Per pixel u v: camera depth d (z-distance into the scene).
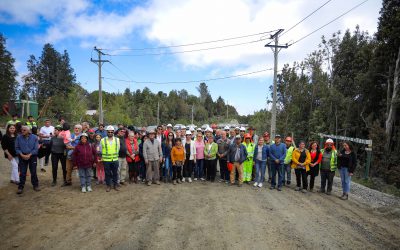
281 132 30.34
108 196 8.41
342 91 27.47
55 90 63.00
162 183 10.50
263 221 6.86
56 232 5.78
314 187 11.03
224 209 7.63
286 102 30.05
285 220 7.01
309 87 31.25
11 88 42.84
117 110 47.88
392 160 19.36
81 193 8.57
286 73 30.16
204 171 11.50
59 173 11.30
